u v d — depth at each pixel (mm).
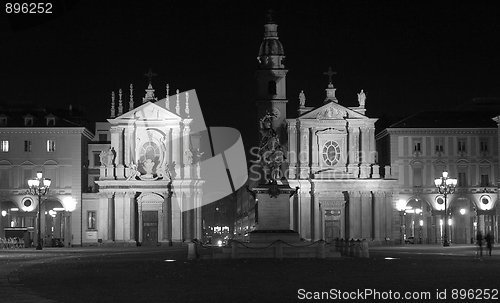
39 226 93062
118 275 43219
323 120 123312
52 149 122375
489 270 45344
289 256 60750
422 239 126625
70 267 51438
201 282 37844
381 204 122438
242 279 39344
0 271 47031
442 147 124500
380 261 55625
